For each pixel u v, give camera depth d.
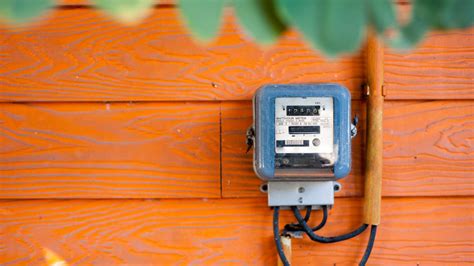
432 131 1.50
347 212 1.50
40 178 1.49
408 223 1.50
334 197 1.50
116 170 1.49
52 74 1.49
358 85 1.49
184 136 1.49
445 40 1.49
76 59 1.49
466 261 1.50
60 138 1.49
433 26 0.57
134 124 1.49
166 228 1.50
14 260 1.49
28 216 1.49
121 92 1.49
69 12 1.48
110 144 1.49
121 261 1.50
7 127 1.49
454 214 1.50
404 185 1.50
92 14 1.48
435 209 1.51
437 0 0.57
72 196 1.49
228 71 1.49
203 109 1.49
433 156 1.50
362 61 1.49
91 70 1.49
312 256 1.50
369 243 1.46
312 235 1.44
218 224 1.50
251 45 1.48
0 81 1.48
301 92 1.34
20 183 1.49
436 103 1.50
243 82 1.49
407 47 0.57
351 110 1.49
